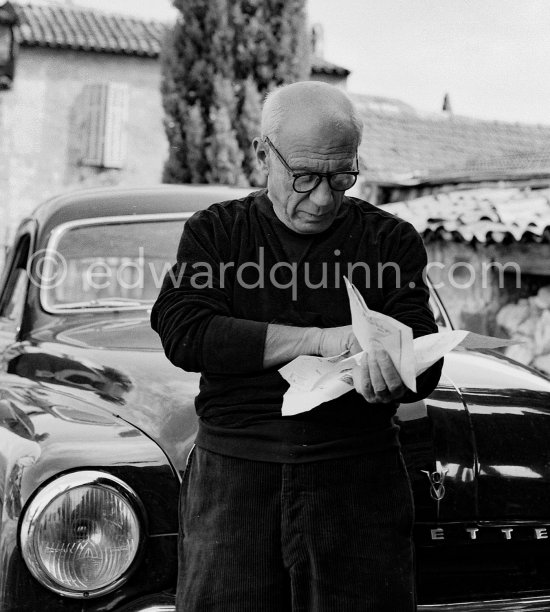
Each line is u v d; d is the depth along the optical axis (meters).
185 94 10.70
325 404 1.77
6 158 16.66
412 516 1.84
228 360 1.75
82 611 2.02
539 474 2.34
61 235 3.36
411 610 1.79
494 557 2.31
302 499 1.73
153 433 2.22
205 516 1.79
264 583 1.74
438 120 19.14
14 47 16.72
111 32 17.41
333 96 1.82
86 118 16.80
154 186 3.65
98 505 2.04
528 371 2.89
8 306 3.65
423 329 1.80
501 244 7.53
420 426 2.26
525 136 19.80
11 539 2.02
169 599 2.04
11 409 2.47
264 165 1.93
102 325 3.06
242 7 10.67
